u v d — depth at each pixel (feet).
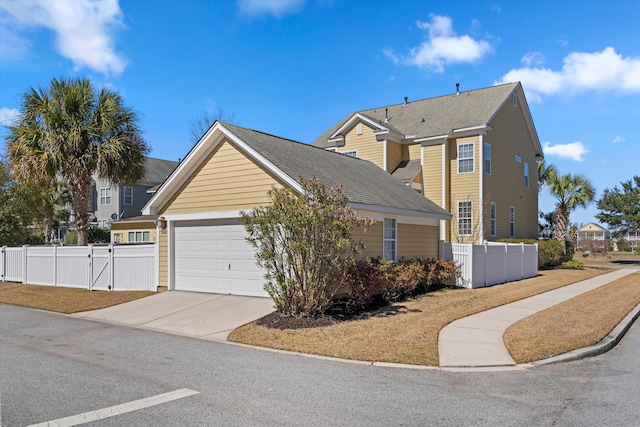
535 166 97.55
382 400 18.03
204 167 45.06
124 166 58.95
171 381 20.38
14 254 60.80
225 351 26.17
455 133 76.13
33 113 56.18
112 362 23.79
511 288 53.36
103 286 51.49
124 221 98.99
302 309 33.45
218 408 17.04
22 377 21.07
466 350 25.61
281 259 33.27
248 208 41.68
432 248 56.34
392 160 79.41
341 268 34.17
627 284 59.52
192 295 43.86
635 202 112.78
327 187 39.09
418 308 38.45
